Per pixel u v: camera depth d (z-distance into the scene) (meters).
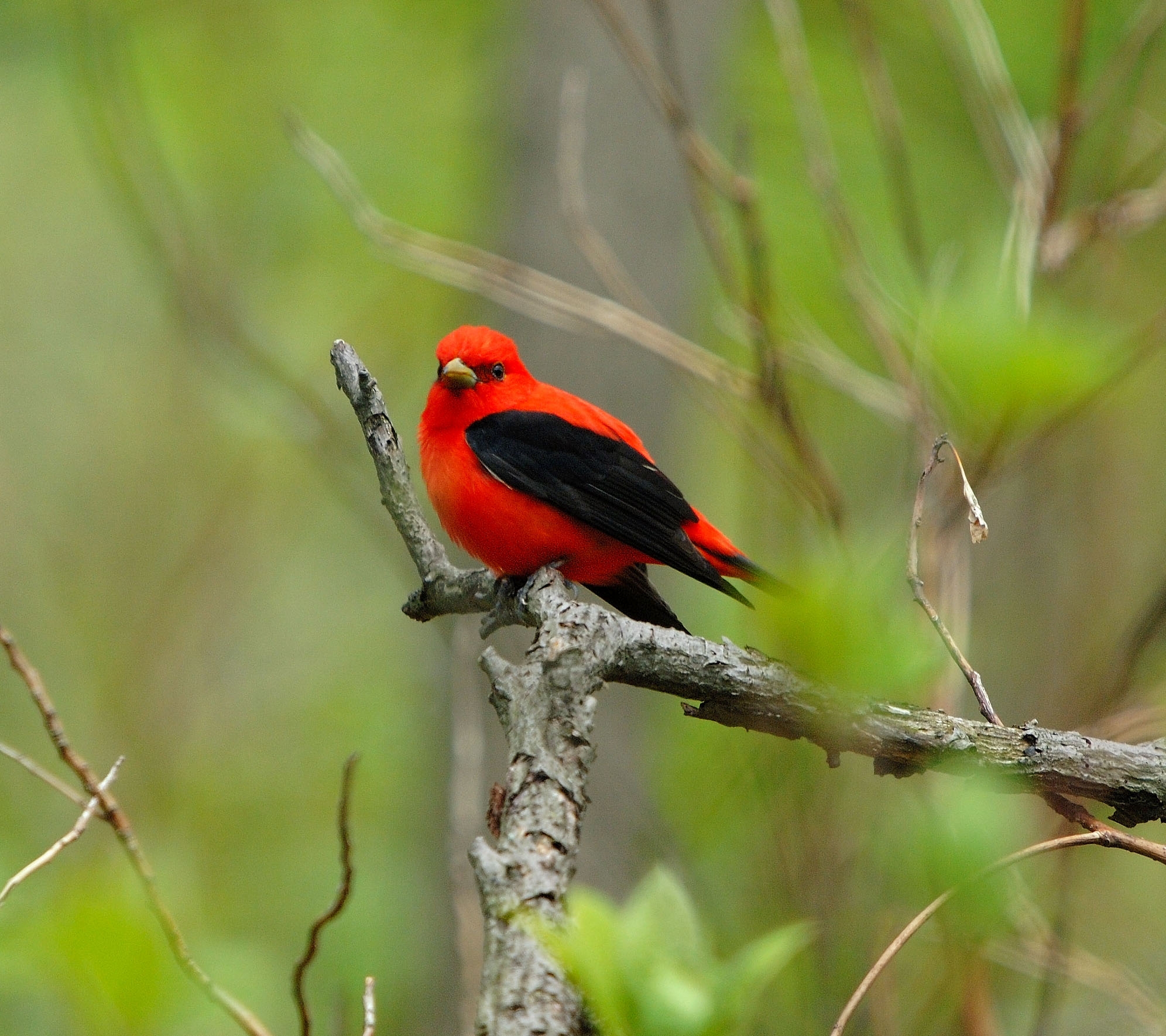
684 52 12.62
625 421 12.22
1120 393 10.77
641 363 12.30
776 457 8.39
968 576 8.02
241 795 16.67
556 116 12.50
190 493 19.53
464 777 8.74
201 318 11.33
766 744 8.38
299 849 15.70
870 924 8.02
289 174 16.41
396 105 16.50
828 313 13.88
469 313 13.86
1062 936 7.73
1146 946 10.34
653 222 12.43
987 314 5.63
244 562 19.56
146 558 19.03
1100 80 9.23
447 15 15.84
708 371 9.08
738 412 9.03
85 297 20.03
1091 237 8.42
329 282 17.28
